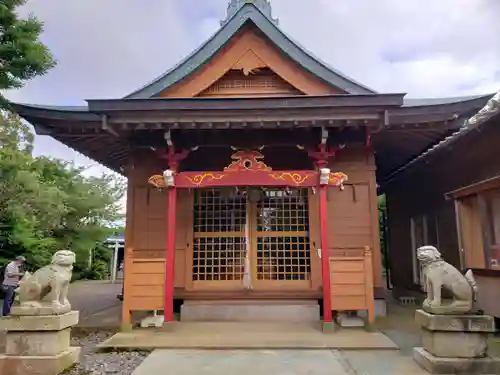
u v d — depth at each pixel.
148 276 5.93
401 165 9.66
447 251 7.84
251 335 5.40
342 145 6.30
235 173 6.20
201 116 5.67
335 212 6.95
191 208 7.04
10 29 7.20
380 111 5.55
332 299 5.70
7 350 4.02
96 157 8.58
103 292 12.74
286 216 7.07
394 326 6.12
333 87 7.24
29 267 12.66
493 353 4.57
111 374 4.02
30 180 9.20
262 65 7.35
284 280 6.87
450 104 5.98
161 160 7.15
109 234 18.25
